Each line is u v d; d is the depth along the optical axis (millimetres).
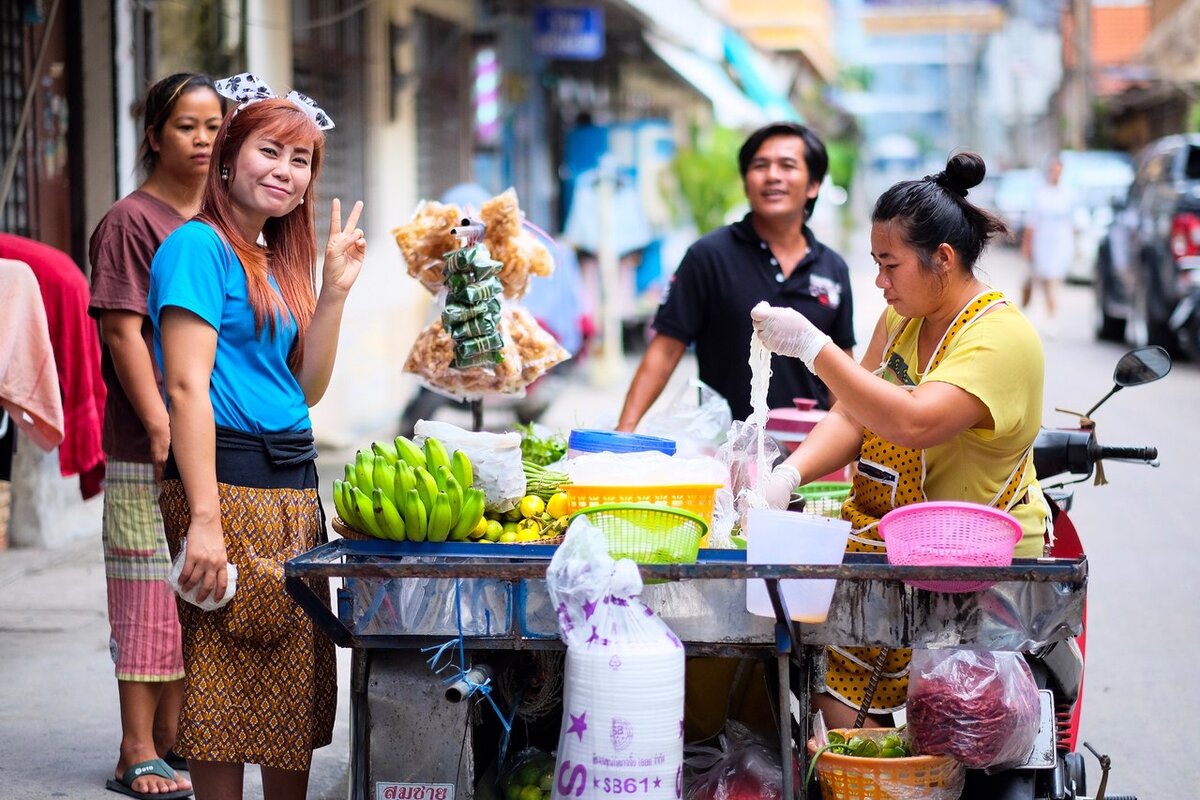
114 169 8023
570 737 3002
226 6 9367
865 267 31859
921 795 3227
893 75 91375
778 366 5102
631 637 2990
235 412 3438
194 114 4340
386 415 12234
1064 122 41469
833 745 3318
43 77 7672
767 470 3576
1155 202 15250
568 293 10000
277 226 3695
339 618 3178
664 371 5184
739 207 16547
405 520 3176
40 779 4422
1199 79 28562
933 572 2941
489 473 3336
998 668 3256
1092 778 4652
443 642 3152
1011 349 3293
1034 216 18281
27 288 4770
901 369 3596
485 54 15062
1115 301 16703
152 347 4426
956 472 3457
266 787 3582
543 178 17344
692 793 3424
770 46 31234
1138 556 7609
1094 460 4102
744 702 3707
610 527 3111
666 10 14875
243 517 3420
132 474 4203
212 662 3436
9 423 5676
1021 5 67375
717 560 3248
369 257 12016
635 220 14148
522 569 2984
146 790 4242
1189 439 10984
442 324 4449
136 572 4234
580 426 4719
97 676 5496
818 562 3096
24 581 6852
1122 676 5695
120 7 7965
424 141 13648
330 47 11359
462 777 3191
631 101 21453
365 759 3225
